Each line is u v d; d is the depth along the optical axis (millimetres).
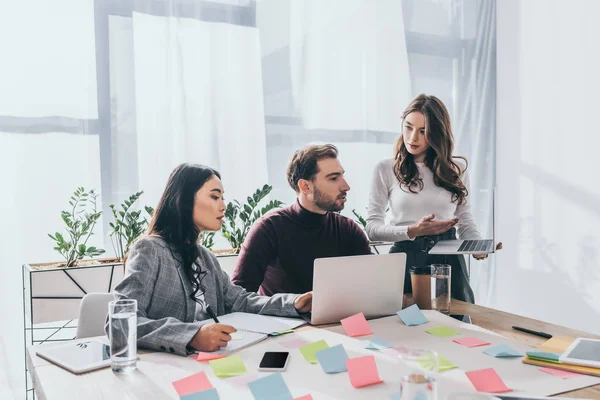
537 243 3432
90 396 1034
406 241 2254
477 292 3648
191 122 2879
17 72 2553
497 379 1073
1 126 2535
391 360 1224
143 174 2791
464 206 2451
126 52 2740
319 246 2111
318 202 2100
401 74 3395
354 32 3252
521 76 3512
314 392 1042
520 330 1495
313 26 3139
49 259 2637
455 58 3576
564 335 1449
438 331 1451
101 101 2711
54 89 2621
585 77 3133
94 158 2707
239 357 1233
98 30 2689
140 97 2773
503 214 3645
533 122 3443
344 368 1164
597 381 1088
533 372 1146
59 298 2434
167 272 1537
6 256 2559
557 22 3283
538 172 3418
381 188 2414
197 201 1584
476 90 3635
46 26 2598
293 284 2082
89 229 2715
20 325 2592
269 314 1645
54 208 2641
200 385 1067
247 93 2992
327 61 3184
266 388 1044
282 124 3084
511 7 3561
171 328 1321
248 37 2984
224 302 1759
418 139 2305
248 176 3010
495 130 3689
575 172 3205
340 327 1511
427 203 2346
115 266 2533
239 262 2078
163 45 2809
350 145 3273
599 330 3092
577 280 3209
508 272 3619
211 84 2908
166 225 1592
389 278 1612
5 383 2566
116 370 1166
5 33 2527
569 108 3229
